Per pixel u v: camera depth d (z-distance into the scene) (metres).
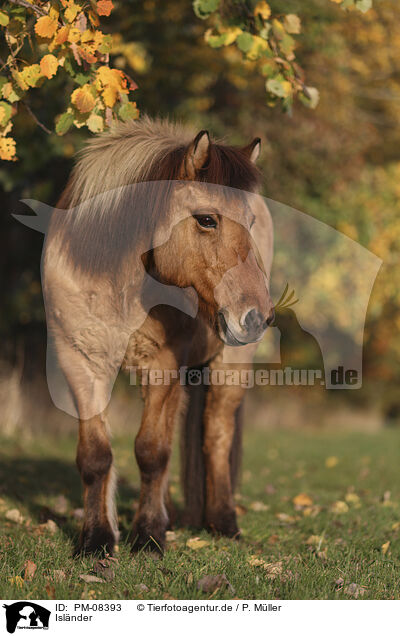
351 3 5.19
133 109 4.56
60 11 4.40
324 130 13.71
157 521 4.60
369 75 15.14
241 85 12.58
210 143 3.93
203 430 5.53
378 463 11.52
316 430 17.14
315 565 4.41
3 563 4.09
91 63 4.46
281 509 7.02
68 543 4.66
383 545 5.15
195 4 5.20
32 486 7.39
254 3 5.26
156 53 11.13
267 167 13.06
